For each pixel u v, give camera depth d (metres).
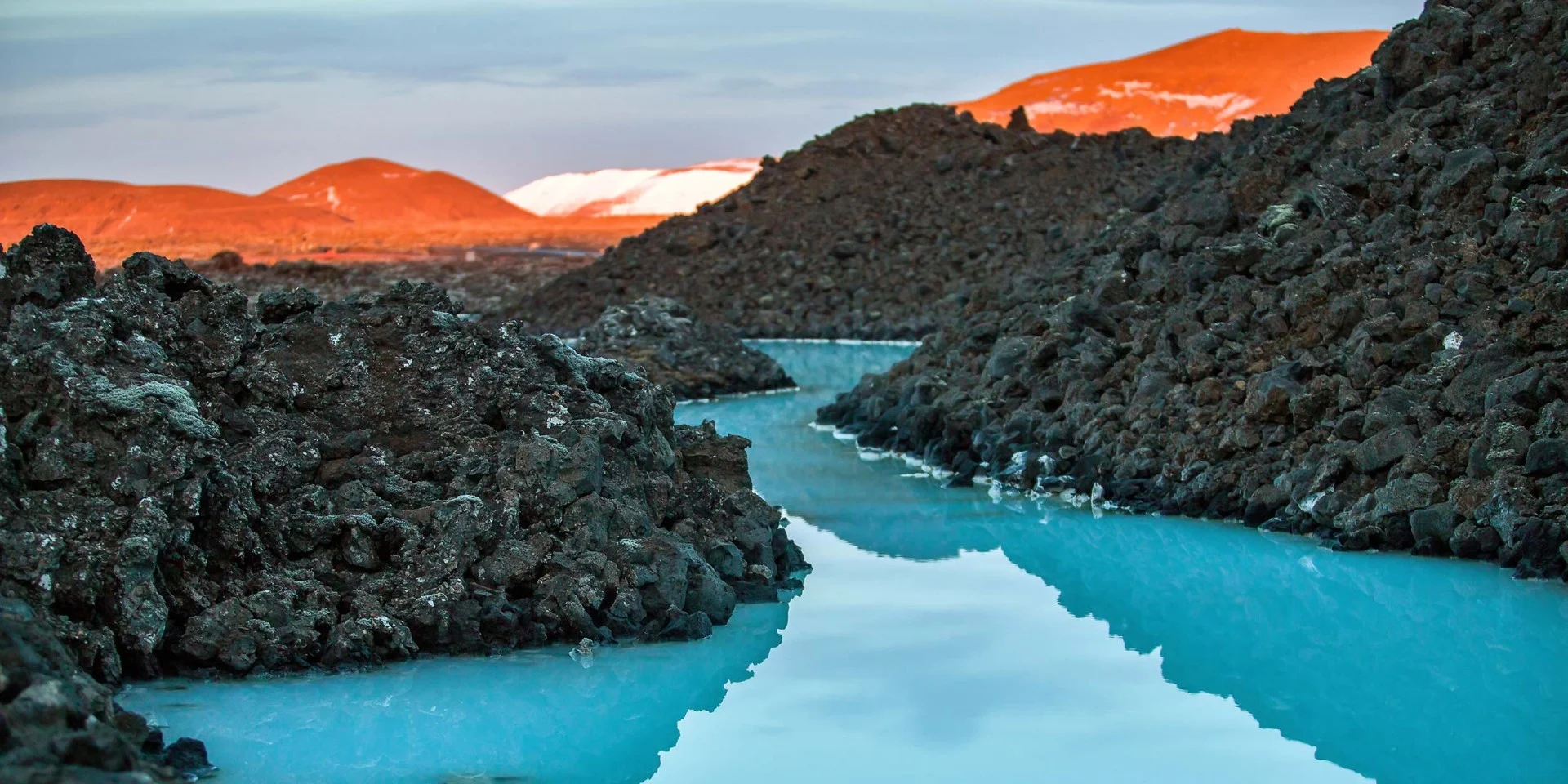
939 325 32.31
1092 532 12.52
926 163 41.69
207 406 9.73
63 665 6.71
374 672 8.56
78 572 7.92
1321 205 15.69
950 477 15.41
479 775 7.15
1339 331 13.70
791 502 14.13
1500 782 7.07
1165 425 14.08
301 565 9.01
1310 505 12.05
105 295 9.71
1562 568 10.50
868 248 37.28
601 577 9.42
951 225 37.44
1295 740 7.63
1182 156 38.78
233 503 8.76
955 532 12.75
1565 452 10.76
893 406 18.36
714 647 9.28
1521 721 7.90
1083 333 16.44
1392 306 13.52
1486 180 14.54
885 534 12.70
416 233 111.00
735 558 10.57
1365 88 18.14
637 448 10.91
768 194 41.72
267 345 10.41
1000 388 16.53
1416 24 17.78
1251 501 12.52
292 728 7.62
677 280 37.34
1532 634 9.39
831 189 41.03
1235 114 152.12
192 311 10.14
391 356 10.55
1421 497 11.38
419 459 9.94
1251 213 17.22
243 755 7.26
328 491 9.59
